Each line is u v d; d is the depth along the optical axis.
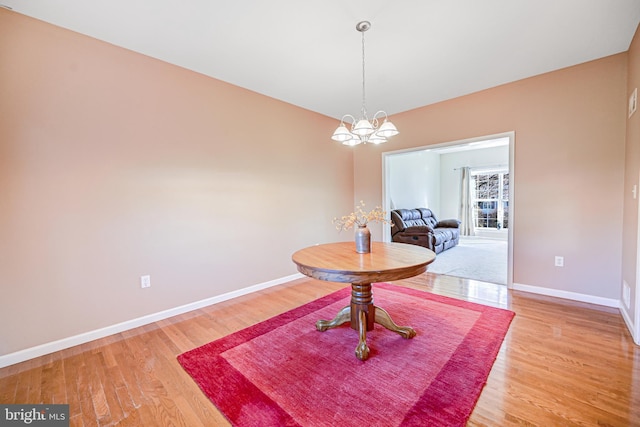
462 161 8.16
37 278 2.03
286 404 1.48
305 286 3.62
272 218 3.62
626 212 2.52
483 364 1.80
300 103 3.83
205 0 1.86
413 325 2.38
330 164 4.46
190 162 2.83
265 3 1.90
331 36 2.30
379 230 4.66
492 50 2.54
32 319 2.02
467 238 7.86
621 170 2.65
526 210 3.18
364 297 2.22
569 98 2.88
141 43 2.35
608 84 2.68
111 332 2.35
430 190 8.01
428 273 4.09
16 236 1.95
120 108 2.38
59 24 2.08
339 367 1.80
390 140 4.39
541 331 2.24
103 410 1.47
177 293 2.76
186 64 2.72
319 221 4.29
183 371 1.80
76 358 1.99
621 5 1.95
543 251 3.10
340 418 1.37
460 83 3.24
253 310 2.82
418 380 1.66
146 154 2.54
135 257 2.49
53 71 2.07
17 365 1.91
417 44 2.43
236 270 3.24
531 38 2.36
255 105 3.40
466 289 3.34
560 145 2.95
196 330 2.40
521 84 3.15
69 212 2.15
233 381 1.68
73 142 2.16
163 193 2.65
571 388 1.56
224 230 3.12
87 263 2.24
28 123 1.98
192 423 1.38
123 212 2.41
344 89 3.37
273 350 2.03
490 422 1.33
